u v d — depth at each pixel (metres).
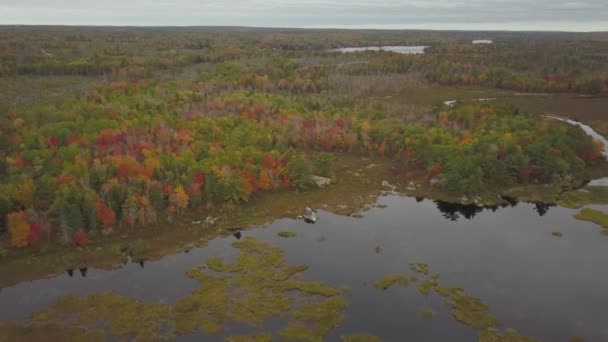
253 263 81.50
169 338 62.69
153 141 123.94
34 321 65.56
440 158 121.69
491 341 62.44
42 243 85.56
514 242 90.00
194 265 81.19
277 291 73.50
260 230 94.88
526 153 122.62
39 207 89.50
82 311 67.94
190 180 100.69
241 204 105.50
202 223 96.50
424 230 95.00
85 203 88.31
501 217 101.50
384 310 68.94
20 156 106.31
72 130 127.06
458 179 112.62
